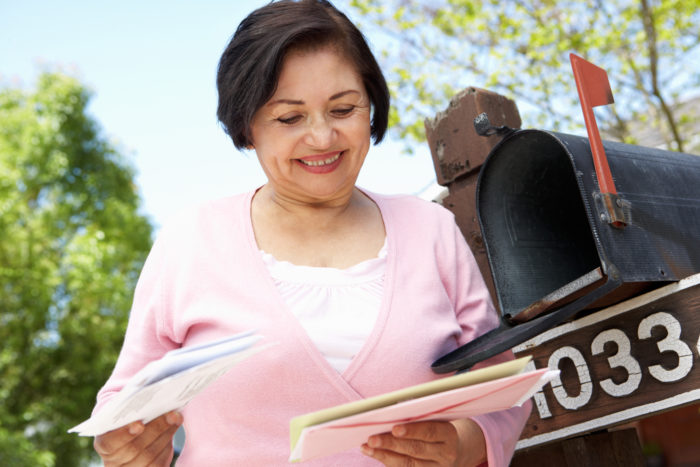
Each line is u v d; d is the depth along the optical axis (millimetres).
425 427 1038
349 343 1258
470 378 964
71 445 13758
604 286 1141
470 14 7477
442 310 1353
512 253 1402
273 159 1321
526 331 1169
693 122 7285
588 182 1220
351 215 1442
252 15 1329
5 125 15508
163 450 1195
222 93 1353
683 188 1393
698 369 1249
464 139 1800
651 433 7012
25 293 13680
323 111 1291
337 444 989
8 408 13602
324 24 1275
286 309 1266
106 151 16500
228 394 1236
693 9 6691
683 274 1280
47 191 15539
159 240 1420
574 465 1501
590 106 1259
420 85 7527
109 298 13984
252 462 1223
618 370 1373
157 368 944
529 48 7387
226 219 1405
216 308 1295
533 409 1521
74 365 13883
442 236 1446
